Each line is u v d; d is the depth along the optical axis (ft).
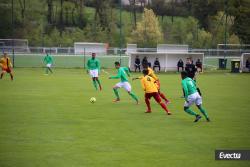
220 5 322.75
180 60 168.04
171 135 51.01
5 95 88.33
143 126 56.44
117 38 298.97
